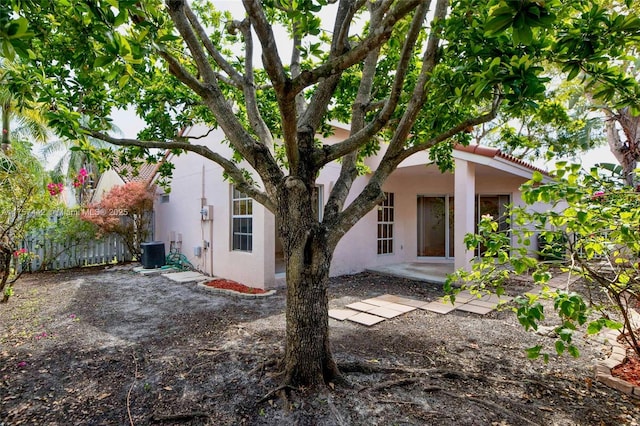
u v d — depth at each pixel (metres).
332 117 5.42
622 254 3.04
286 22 4.86
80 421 2.66
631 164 11.21
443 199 11.30
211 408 2.80
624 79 2.23
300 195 3.03
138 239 11.38
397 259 10.83
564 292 2.12
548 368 3.55
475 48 2.27
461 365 3.60
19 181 6.67
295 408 2.76
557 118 4.06
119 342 4.29
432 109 3.75
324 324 3.12
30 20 2.35
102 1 1.59
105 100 4.34
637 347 3.15
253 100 3.92
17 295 6.87
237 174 3.59
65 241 10.09
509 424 2.59
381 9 3.56
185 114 5.47
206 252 9.14
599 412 2.76
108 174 16.25
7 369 3.55
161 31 2.64
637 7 4.11
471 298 6.41
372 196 3.34
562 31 2.34
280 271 8.63
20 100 3.24
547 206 9.88
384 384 3.10
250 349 3.97
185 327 4.87
